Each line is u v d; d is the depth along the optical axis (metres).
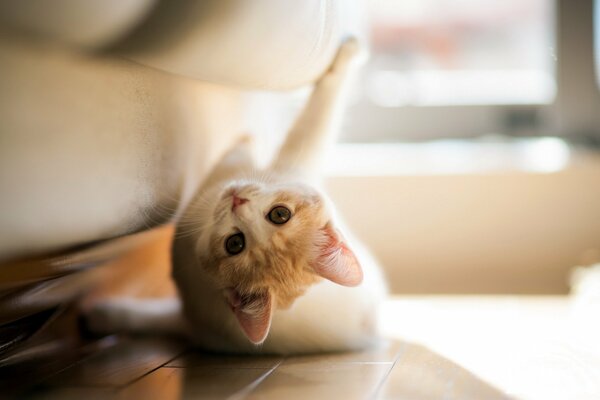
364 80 1.17
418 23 1.16
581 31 1.12
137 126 0.57
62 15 0.45
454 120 1.17
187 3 0.52
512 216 1.02
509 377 0.61
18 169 0.46
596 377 0.61
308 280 0.65
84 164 0.51
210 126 0.72
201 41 0.55
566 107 1.14
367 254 0.75
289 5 0.59
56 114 0.48
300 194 0.67
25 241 0.49
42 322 0.66
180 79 0.64
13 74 0.44
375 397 0.55
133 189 0.58
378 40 1.16
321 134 0.73
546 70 1.15
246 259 0.65
